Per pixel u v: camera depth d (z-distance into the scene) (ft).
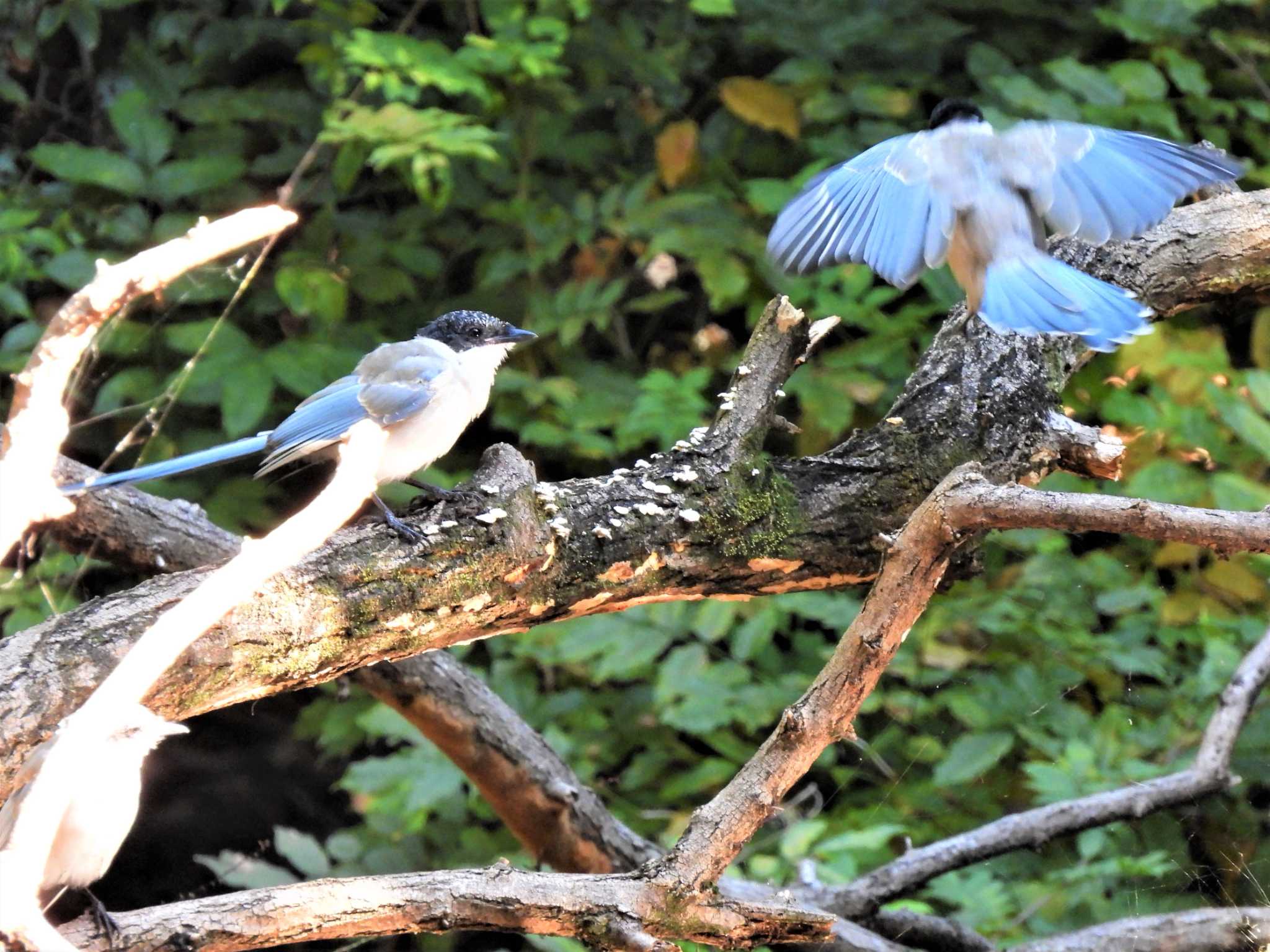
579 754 35.68
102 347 37.96
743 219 39.99
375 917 15.81
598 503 20.49
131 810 16.02
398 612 18.54
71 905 16.25
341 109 36.52
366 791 32.60
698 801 37.11
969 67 39.81
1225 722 28.99
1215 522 16.49
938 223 16.84
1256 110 39.37
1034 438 23.16
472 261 42.98
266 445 20.51
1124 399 34.71
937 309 37.50
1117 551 38.17
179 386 34.60
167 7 43.73
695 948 24.41
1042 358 23.90
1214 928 25.81
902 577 17.12
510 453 20.53
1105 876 31.83
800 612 34.55
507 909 16.21
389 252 40.16
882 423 23.30
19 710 15.99
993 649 35.37
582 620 34.68
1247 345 40.91
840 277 38.24
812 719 17.17
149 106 41.78
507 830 35.27
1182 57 38.73
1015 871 34.17
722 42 44.39
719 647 36.68
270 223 10.85
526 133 40.91
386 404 20.68
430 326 23.35
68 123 44.86
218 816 42.34
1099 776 31.63
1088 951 25.84
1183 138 39.11
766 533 21.39
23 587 32.63
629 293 43.65
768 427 22.08
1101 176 17.20
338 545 18.61
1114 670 35.27
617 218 39.47
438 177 36.52
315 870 33.22
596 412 37.76
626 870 29.12
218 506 38.24
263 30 42.70
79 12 41.98
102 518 26.27
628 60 41.68
